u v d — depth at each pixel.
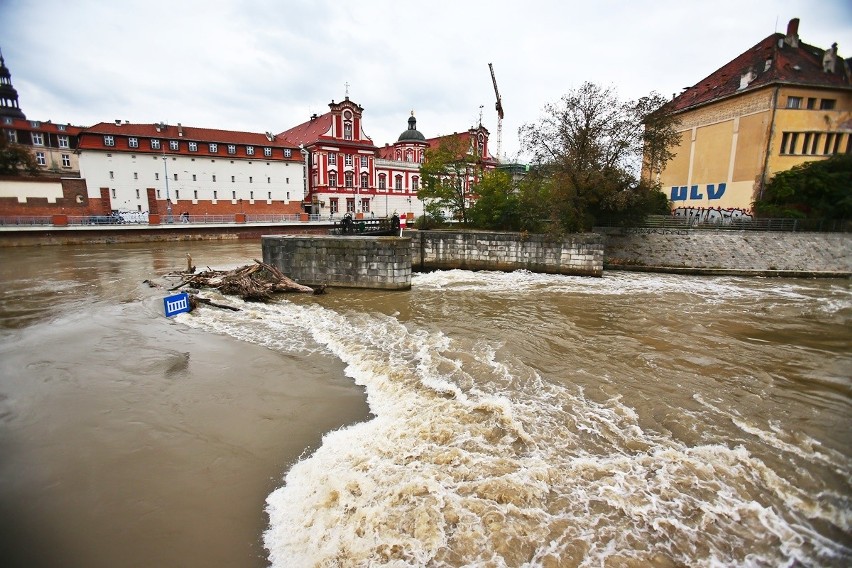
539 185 26.81
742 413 8.12
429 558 4.72
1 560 4.73
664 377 9.75
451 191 31.12
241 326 13.68
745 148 31.11
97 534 5.11
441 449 6.78
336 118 57.59
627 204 25.67
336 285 20.28
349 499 5.65
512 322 14.20
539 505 5.53
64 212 43.03
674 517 5.39
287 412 8.09
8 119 47.62
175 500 5.68
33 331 12.70
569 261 24.25
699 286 21.47
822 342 12.40
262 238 20.92
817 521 5.38
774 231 26.34
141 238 41.56
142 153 47.41
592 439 7.12
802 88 27.47
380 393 8.91
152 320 14.09
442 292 19.42
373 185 60.81
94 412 7.91
